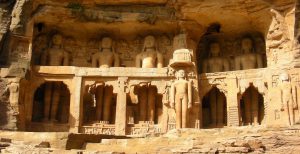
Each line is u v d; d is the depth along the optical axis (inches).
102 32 1131.9
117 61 1123.3
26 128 997.2
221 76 1069.1
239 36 1146.7
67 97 1096.8
